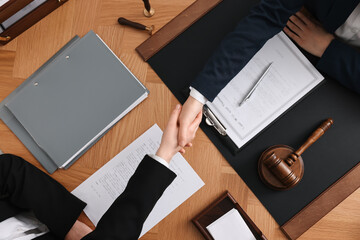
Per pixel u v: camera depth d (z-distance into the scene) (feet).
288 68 3.48
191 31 3.59
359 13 3.18
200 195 3.46
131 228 2.64
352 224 3.39
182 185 3.47
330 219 3.40
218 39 3.57
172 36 3.57
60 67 3.43
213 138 3.48
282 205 3.42
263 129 3.46
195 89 3.17
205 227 3.39
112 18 3.62
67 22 3.62
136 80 3.42
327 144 3.46
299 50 3.49
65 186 3.50
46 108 3.41
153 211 3.46
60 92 3.42
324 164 3.44
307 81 3.47
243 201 3.44
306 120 3.47
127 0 3.62
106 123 3.40
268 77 3.46
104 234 2.59
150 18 3.60
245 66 3.48
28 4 3.32
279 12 3.20
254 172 3.45
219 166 3.47
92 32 3.45
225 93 3.45
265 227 3.42
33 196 3.38
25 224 3.48
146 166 2.76
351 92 3.49
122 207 2.65
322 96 3.49
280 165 3.25
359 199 3.40
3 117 3.52
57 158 3.38
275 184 3.36
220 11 3.60
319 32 3.47
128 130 3.53
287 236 3.40
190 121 3.16
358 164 3.42
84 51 3.43
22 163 3.42
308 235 3.40
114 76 3.42
